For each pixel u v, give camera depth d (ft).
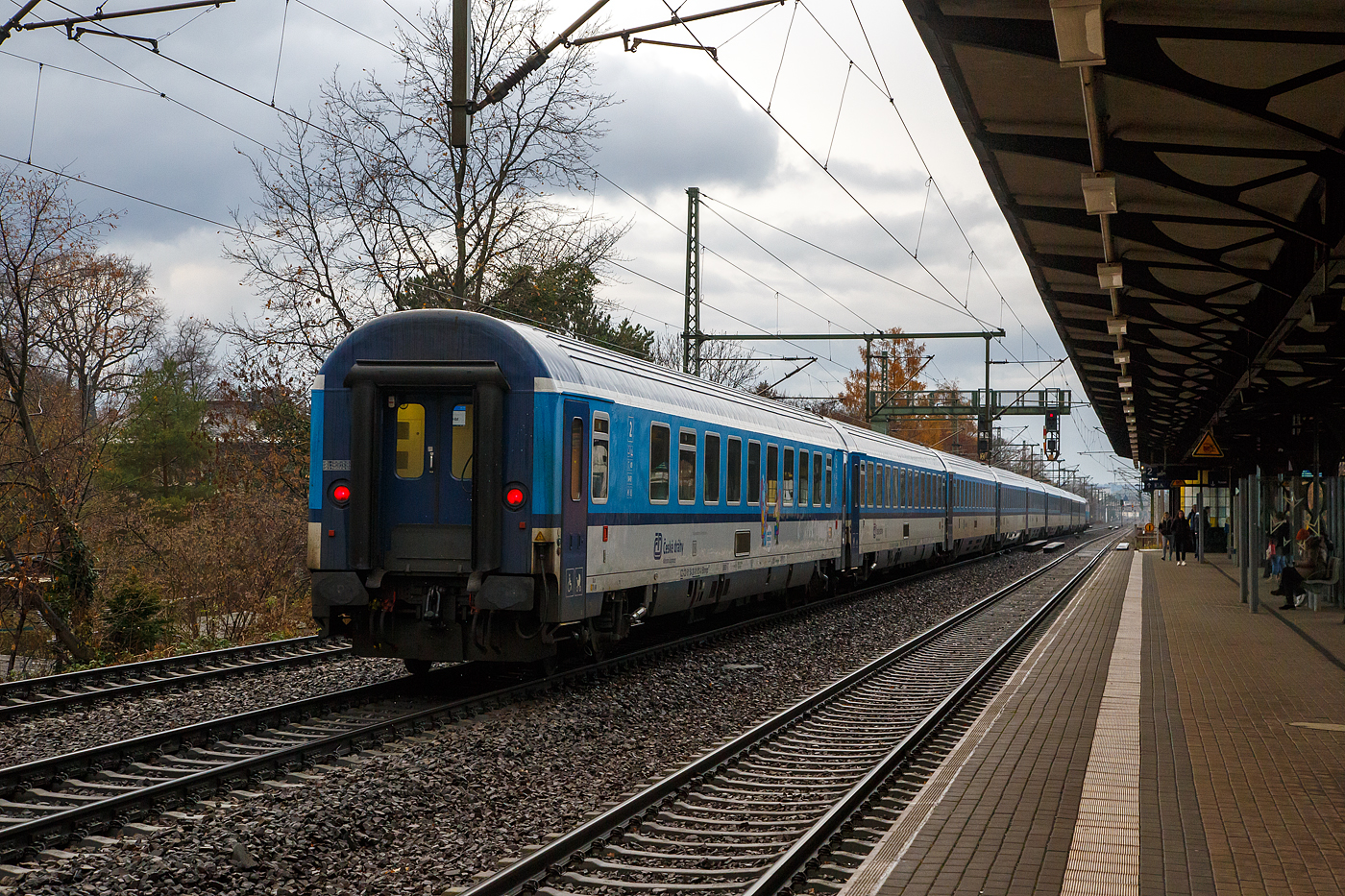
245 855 21.09
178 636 75.77
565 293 88.74
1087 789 24.94
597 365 42.01
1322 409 64.64
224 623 84.38
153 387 162.20
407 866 21.45
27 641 82.07
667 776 29.01
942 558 120.47
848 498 78.38
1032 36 24.06
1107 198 30.55
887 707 40.16
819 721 37.29
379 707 35.96
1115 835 21.34
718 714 37.99
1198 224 36.81
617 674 43.24
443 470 37.42
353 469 37.27
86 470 82.53
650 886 20.31
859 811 25.16
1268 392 65.41
